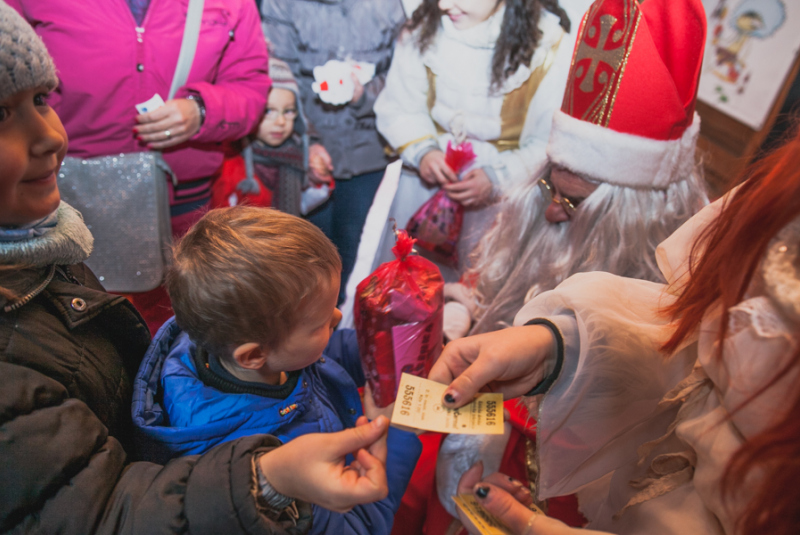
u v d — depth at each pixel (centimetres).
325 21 128
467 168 131
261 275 63
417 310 80
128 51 117
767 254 46
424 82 130
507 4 115
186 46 121
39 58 54
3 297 56
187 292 66
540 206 118
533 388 72
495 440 99
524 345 67
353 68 133
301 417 78
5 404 50
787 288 44
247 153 142
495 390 72
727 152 104
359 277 156
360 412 89
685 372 71
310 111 140
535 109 123
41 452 51
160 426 69
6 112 53
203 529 51
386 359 83
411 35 126
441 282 85
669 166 98
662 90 90
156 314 147
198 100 125
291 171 146
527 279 123
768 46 96
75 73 116
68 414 55
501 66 121
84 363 64
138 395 70
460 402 62
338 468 53
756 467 46
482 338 70
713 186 106
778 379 43
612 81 93
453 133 132
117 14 115
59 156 62
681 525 57
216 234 67
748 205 49
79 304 64
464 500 65
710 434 53
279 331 67
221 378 72
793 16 92
